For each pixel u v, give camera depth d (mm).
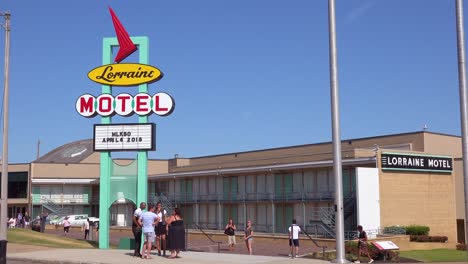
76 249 26297
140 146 27766
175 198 61844
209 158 73562
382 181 41625
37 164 72750
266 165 52281
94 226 51531
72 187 74250
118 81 27938
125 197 28156
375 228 40594
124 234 56188
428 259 32562
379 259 29297
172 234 20734
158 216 21203
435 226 44469
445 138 53656
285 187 50438
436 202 44906
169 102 27500
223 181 56906
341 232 18547
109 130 27984
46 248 27016
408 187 43156
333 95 18750
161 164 80188
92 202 74938
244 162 60844
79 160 77812
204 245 40594
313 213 47250
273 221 48750
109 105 27906
